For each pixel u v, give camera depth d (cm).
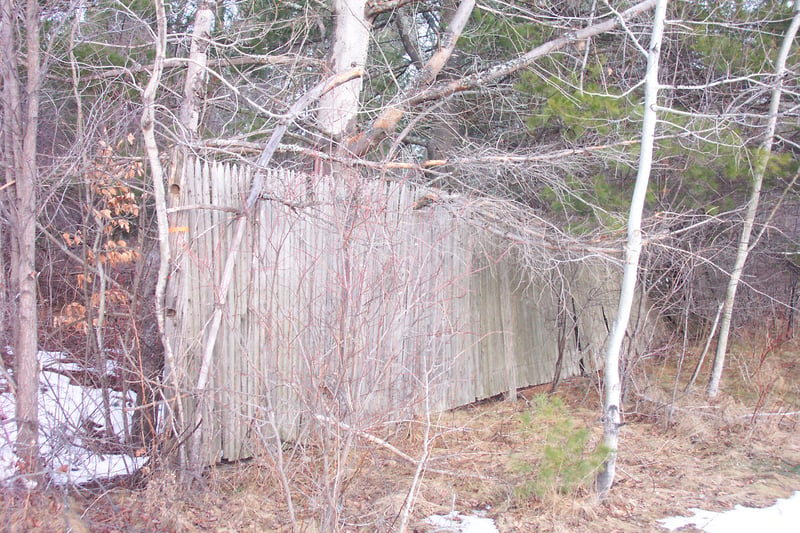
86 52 634
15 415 412
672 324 1022
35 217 432
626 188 759
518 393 761
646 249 682
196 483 437
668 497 495
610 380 488
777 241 965
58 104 641
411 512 438
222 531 391
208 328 458
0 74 436
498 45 942
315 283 515
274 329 492
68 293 620
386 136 716
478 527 430
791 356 926
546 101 739
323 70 746
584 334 872
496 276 724
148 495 392
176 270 439
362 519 423
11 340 527
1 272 455
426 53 1064
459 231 654
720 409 703
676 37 798
